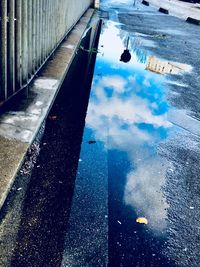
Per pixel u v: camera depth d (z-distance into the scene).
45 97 4.63
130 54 9.23
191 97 6.52
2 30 3.23
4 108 4.02
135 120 5.01
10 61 3.61
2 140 3.33
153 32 13.98
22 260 2.22
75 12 9.88
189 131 4.98
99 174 3.44
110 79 6.71
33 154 3.49
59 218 2.69
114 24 14.34
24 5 3.69
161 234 2.78
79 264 2.29
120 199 3.12
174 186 3.54
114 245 2.54
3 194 2.63
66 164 3.47
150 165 3.85
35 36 4.58
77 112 4.79
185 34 15.01
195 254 2.64
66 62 6.49
